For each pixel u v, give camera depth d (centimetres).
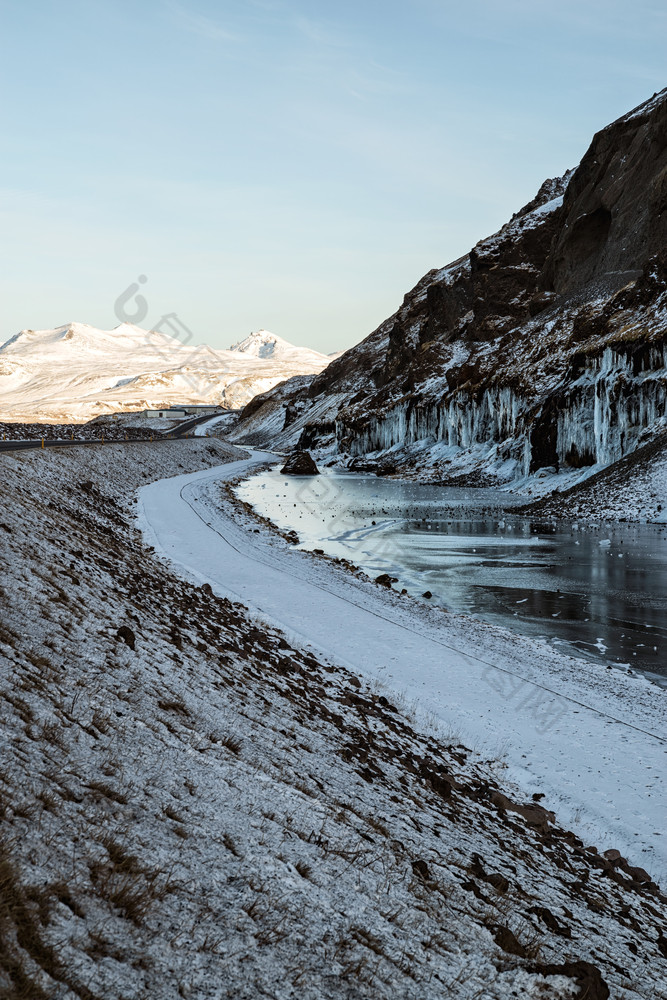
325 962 496
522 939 625
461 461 8512
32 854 489
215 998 428
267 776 811
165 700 954
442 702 1531
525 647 1942
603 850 999
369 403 12238
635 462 5281
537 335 8412
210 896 529
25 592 1186
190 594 2155
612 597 2612
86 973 405
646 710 1515
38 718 717
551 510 5225
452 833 856
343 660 1778
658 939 747
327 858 654
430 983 514
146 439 10238
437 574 3077
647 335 5609
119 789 641
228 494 6353
